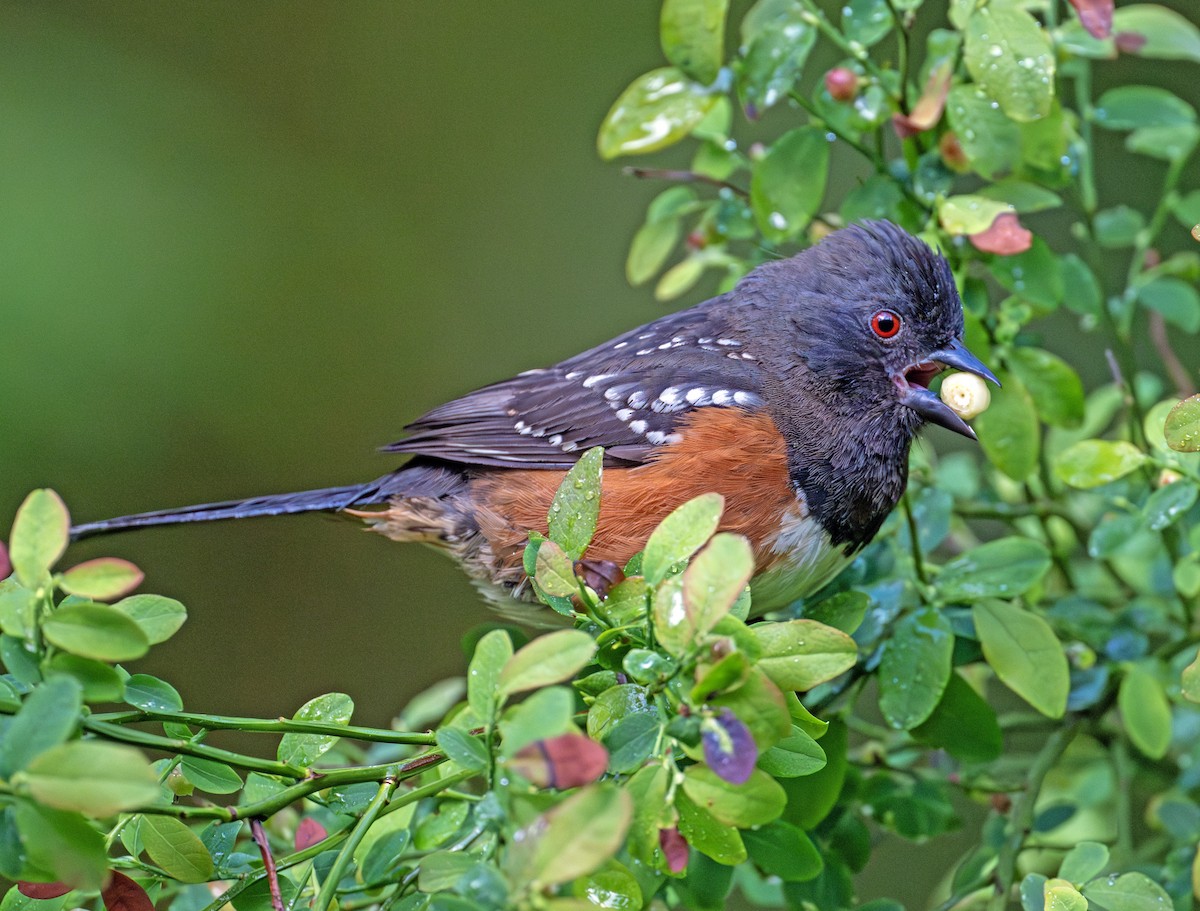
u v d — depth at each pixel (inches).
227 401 473.7
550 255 521.3
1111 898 173.0
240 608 467.8
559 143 532.4
